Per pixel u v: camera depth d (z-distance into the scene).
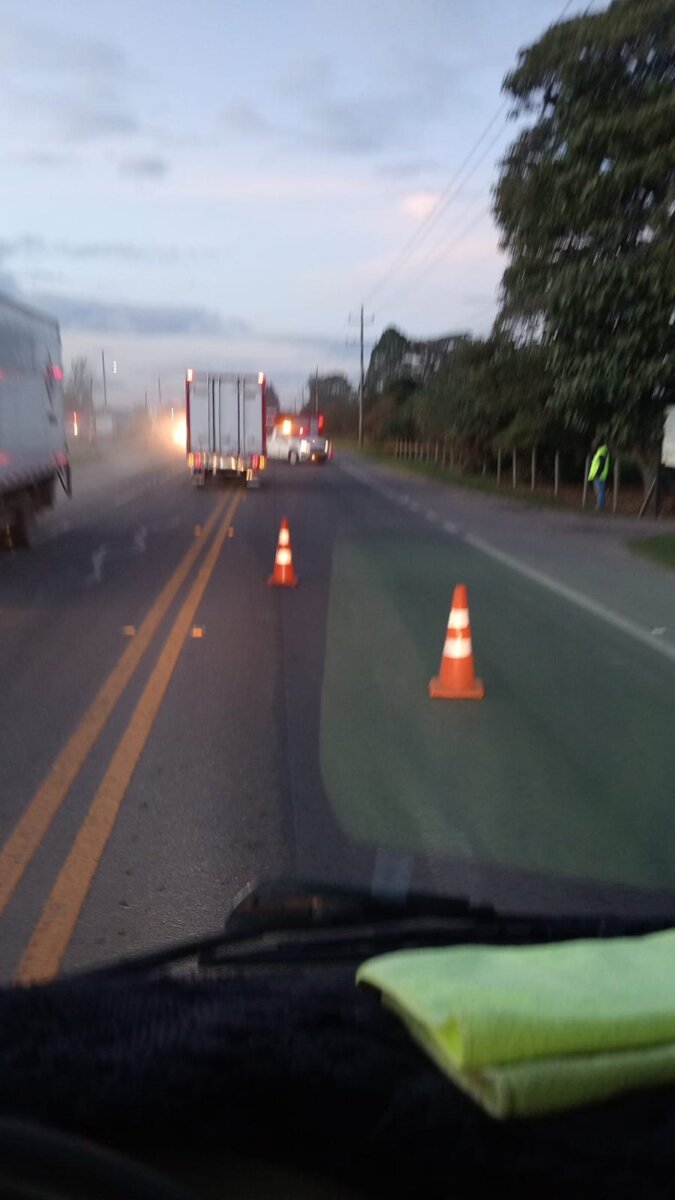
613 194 21.28
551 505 32.56
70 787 6.84
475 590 15.68
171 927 4.89
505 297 30.83
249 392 38.75
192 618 12.92
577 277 21.50
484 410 39.97
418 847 5.96
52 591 14.98
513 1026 1.80
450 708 9.08
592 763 7.61
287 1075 1.79
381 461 68.06
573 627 12.93
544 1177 1.76
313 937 3.15
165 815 6.37
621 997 1.96
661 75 21.73
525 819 6.45
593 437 32.25
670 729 8.54
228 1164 1.78
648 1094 1.86
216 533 23.11
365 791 6.89
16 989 2.25
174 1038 1.93
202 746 7.79
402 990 2.02
